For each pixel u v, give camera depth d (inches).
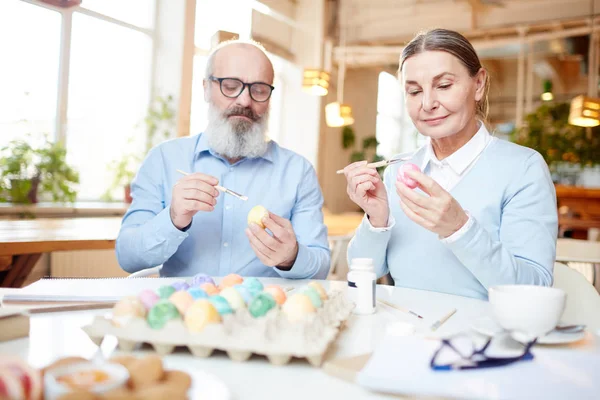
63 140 171.0
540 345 30.3
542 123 271.0
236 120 64.5
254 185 66.7
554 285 54.4
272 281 53.4
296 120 279.7
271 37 257.8
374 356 26.0
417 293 48.7
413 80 51.4
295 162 69.5
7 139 154.6
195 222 63.5
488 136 55.1
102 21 180.9
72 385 19.2
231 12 230.8
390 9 271.6
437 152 57.0
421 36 52.3
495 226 52.1
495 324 32.9
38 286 45.6
